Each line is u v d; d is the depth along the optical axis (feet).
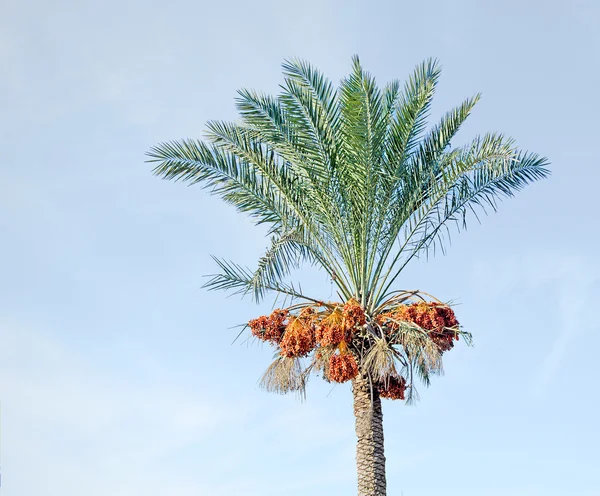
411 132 44.21
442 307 42.80
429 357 39.50
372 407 42.22
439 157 45.83
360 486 41.68
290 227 44.80
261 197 46.09
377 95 42.14
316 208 45.75
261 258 43.52
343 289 44.83
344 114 42.55
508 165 44.34
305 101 43.75
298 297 44.75
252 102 45.27
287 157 45.98
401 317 41.96
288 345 42.11
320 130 44.16
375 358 40.32
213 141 46.24
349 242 45.06
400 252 45.16
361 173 43.91
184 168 45.93
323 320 41.96
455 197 45.47
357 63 41.65
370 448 41.96
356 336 42.09
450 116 46.21
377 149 43.86
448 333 42.68
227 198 46.52
